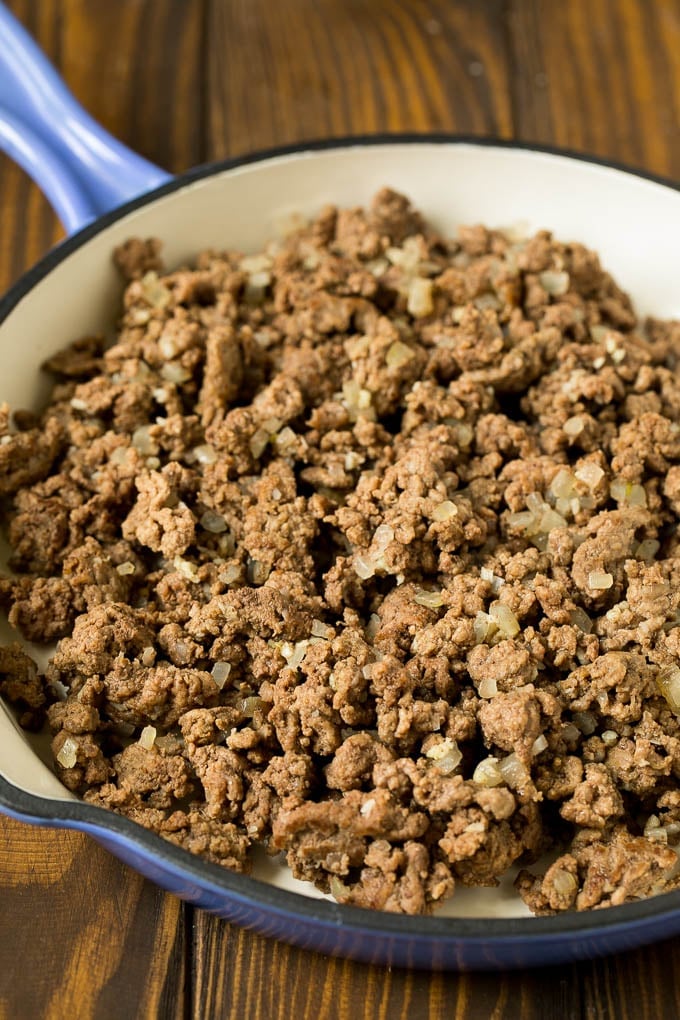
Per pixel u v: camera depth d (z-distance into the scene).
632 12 0.86
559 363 0.69
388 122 0.83
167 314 0.70
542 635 0.63
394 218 0.73
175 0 0.86
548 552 0.65
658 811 0.63
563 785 0.62
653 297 0.74
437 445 0.67
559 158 0.73
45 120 0.75
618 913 0.58
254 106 0.83
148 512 0.66
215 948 0.64
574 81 0.84
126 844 0.59
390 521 0.65
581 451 0.68
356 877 0.61
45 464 0.68
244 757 0.62
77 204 0.73
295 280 0.71
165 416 0.69
